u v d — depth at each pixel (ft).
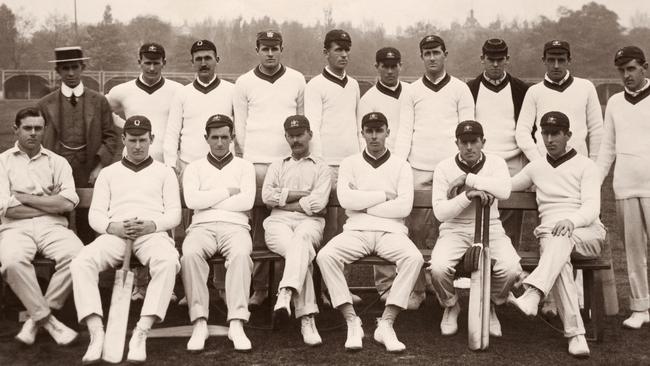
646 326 17.49
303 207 17.72
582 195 17.24
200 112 19.65
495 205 17.61
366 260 16.79
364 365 14.55
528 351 15.57
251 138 19.48
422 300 19.45
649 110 17.54
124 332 14.99
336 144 19.88
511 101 20.15
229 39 136.05
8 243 16.01
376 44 132.05
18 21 170.09
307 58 129.39
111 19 161.17
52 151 19.01
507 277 16.39
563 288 15.72
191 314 15.87
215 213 17.28
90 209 17.07
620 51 17.69
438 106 19.66
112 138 19.60
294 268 15.97
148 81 20.15
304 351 15.47
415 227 20.15
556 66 19.30
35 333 15.84
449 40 145.18
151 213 17.04
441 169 17.70
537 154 19.34
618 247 26.99
